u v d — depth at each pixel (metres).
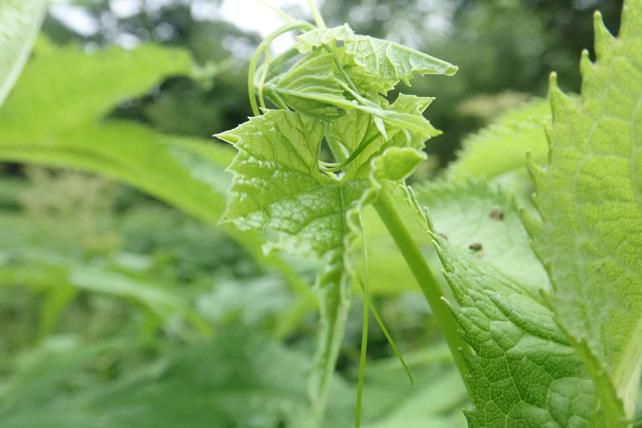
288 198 0.21
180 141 0.84
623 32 0.19
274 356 0.91
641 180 0.19
